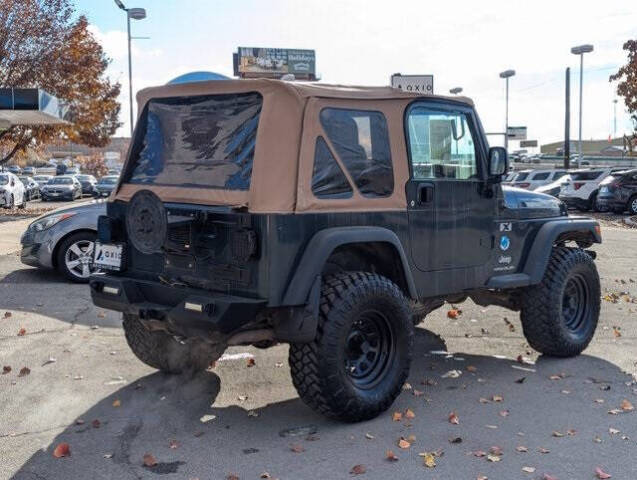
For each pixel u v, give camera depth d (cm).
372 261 559
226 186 502
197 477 430
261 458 457
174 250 506
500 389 598
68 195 4259
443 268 582
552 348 677
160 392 581
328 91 503
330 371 486
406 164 548
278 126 484
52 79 3109
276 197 471
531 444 480
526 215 662
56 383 600
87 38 3189
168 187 539
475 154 614
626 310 909
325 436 493
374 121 533
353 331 514
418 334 785
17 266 1202
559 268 670
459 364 674
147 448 473
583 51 3728
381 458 457
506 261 642
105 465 448
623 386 605
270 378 619
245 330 497
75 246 1041
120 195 568
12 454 463
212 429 506
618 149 10294
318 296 476
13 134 3195
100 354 682
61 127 3272
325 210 492
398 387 531
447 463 450
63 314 841
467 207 599
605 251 1540
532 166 6450
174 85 556
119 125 3928
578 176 2995
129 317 593
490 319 852
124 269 552
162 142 564
